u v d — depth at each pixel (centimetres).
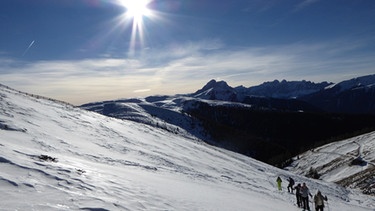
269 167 5750
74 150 2041
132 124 5344
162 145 3856
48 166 1055
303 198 1966
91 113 5181
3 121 2239
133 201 884
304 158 11756
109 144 2809
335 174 7975
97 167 1444
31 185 784
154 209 859
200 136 17338
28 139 1920
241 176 3341
